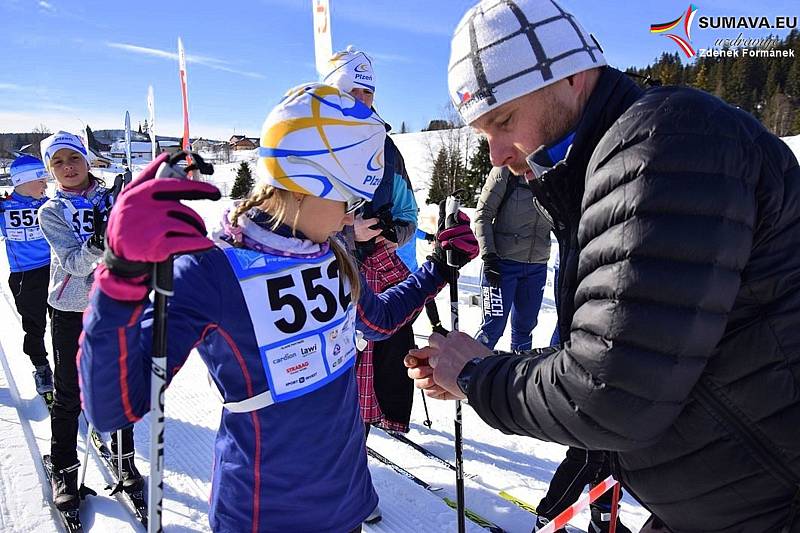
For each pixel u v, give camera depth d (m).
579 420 0.96
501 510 2.58
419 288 1.90
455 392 1.31
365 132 1.36
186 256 1.20
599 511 2.19
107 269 0.93
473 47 1.17
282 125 1.28
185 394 3.89
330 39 4.18
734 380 1.02
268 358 1.29
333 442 1.42
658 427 0.94
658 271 0.88
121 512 2.53
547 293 6.63
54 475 2.52
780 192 0.98
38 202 4.00
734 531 1.12
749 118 1.03
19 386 4.02
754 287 0.99
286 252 1.33
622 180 0.94
